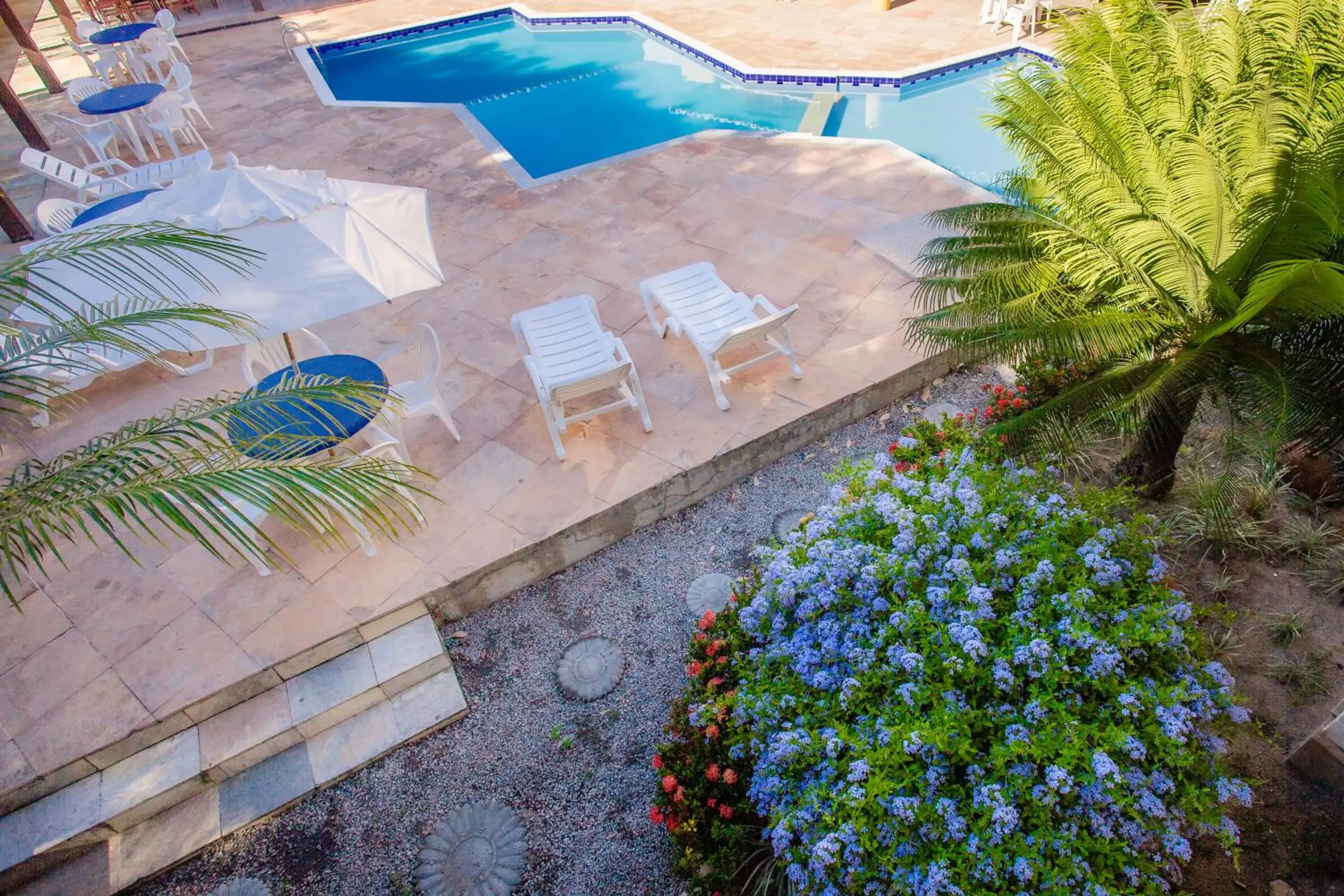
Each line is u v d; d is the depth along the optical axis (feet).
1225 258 14.43
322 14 54.65
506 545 17.54
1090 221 15.21
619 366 18.45
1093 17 16.79
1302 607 16.20
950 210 17.92
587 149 37.52
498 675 16.72
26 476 10.51
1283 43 15.65
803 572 13.50
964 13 44.47
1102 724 11.43
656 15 49.16
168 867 14.21
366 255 17.10
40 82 47.34
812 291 24.20
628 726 15.72
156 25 48.26
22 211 33.22
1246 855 12.92
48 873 14.06
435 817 14.70
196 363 23.95
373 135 37.35
